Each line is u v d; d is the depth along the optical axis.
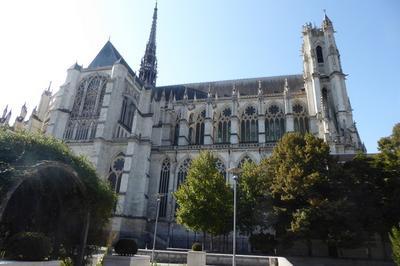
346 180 36.34
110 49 84.62
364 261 33.53
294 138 41.66
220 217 41.94
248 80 87.50
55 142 22.55
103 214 22.78
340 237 31.48
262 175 44.94
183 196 44.41
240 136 73.19
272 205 40.16
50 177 20.17
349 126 63.88
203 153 51.12
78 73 75.81
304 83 75.75
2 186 15.58
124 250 26.56
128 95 75.94
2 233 19.30
